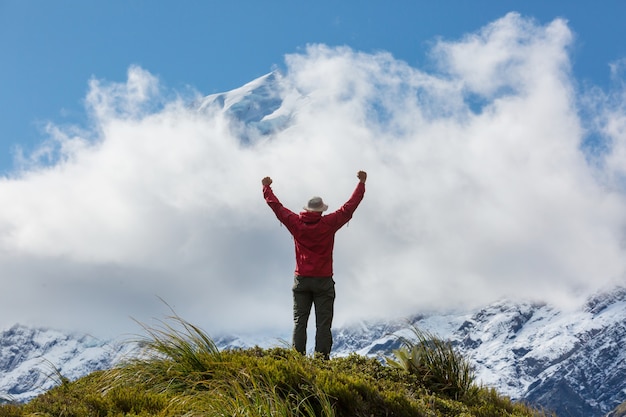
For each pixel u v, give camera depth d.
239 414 8.42
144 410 8.86
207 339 10.11
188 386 9.43
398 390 10.38
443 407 10.39
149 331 9.97
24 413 8.77
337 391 9.31
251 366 9.54
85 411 8.80
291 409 8.69
